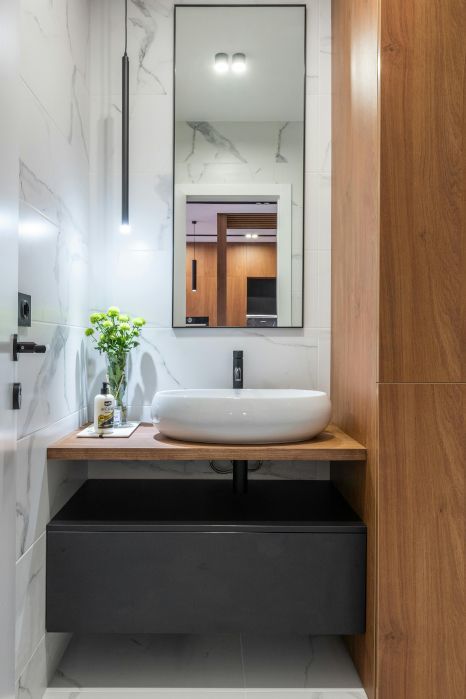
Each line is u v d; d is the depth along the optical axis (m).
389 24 1.28
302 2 1.90
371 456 1.35
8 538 1.03
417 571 1.29
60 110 1.49
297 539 1.39
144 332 1.90
